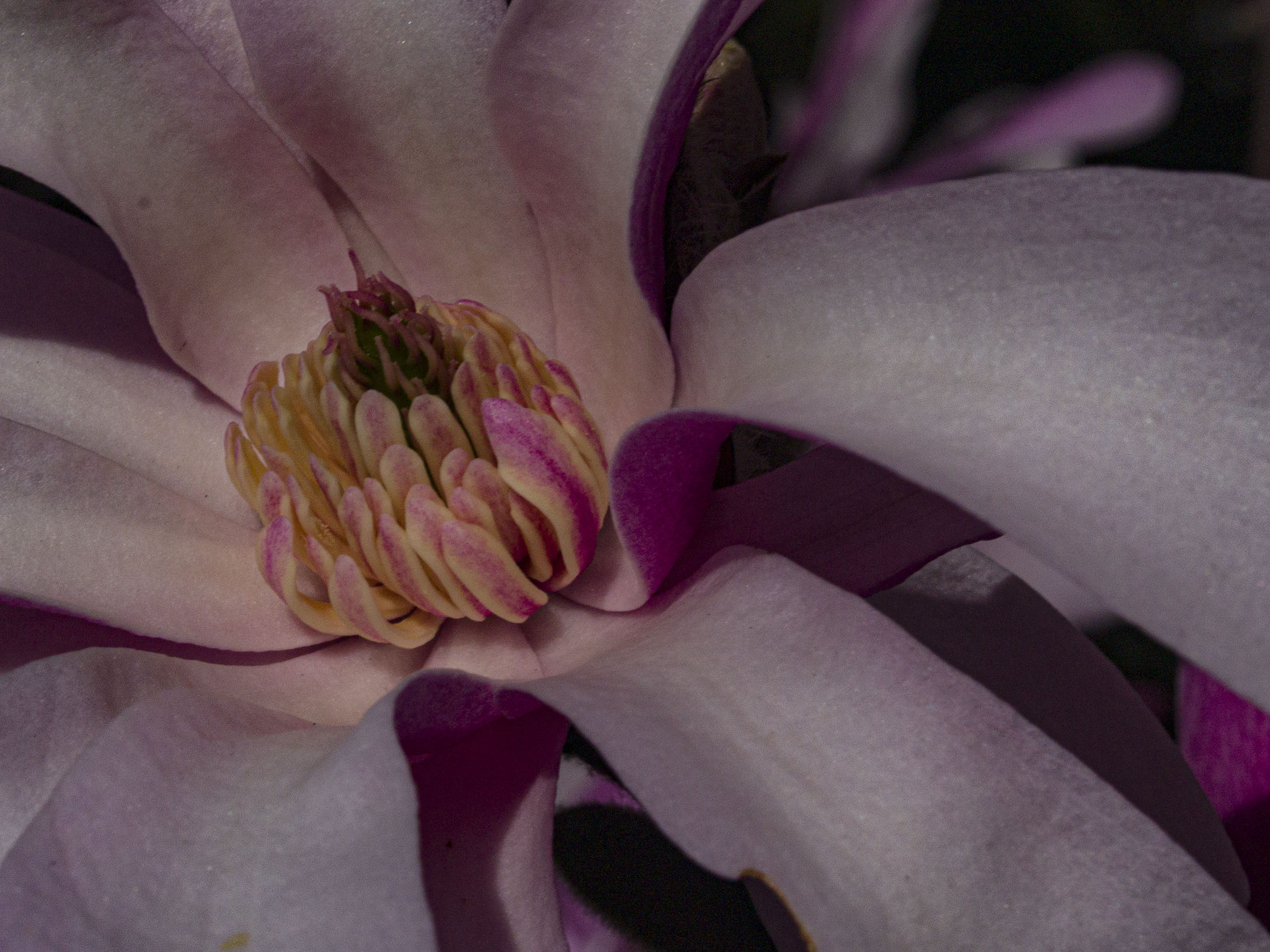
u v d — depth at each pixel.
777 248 0.13
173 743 0.12
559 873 0.14
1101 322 0.12
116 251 0.15
